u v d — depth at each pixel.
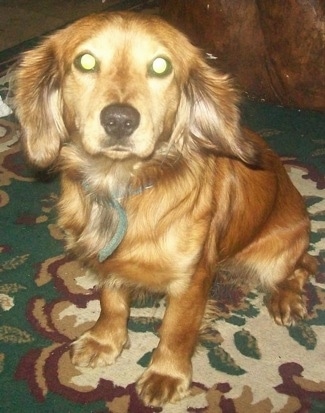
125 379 0.87
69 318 0.94
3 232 1.08
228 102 0.81
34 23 1.84
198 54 0.80
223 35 1.44
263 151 0.95
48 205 1.13
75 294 0.98
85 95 0.74
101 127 0.72
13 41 1.72
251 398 0.85
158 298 0.97
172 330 0.85
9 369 0.87
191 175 0.80
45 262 1.02
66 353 0.89
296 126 1.40
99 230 0.83
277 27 1.36
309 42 1.34
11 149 1.26
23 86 0.81
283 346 0.92
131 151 0.73
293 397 0.85
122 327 0.89
